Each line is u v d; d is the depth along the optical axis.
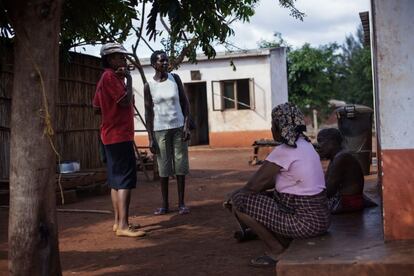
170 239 5.12
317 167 4.04
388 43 3.56
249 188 4.07
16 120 3.10
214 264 4.20
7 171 8.00
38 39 3.04
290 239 4.06
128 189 5.31
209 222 5.80
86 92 9.81
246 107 20.78
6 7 3.18
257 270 3.98
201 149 20.62
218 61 20.95
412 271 3.23
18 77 3.09
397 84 3.57
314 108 26.62
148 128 6.32
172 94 6.20
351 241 3.80
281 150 4.00
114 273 4.09
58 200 7.43
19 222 3.13
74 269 4.23
